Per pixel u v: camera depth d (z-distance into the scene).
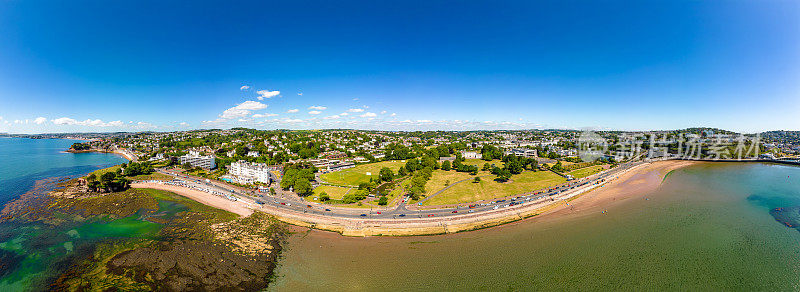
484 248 107.88
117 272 90.75
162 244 108.75
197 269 92.81
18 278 88.19
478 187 194.62
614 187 194.75
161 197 171.50
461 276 90.38
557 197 168.00
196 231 120.81
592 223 130.25
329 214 140.88
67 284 85.00
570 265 95.94
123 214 142.00
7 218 135.62
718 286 84.69
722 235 116.25
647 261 97.81
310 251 105.81
